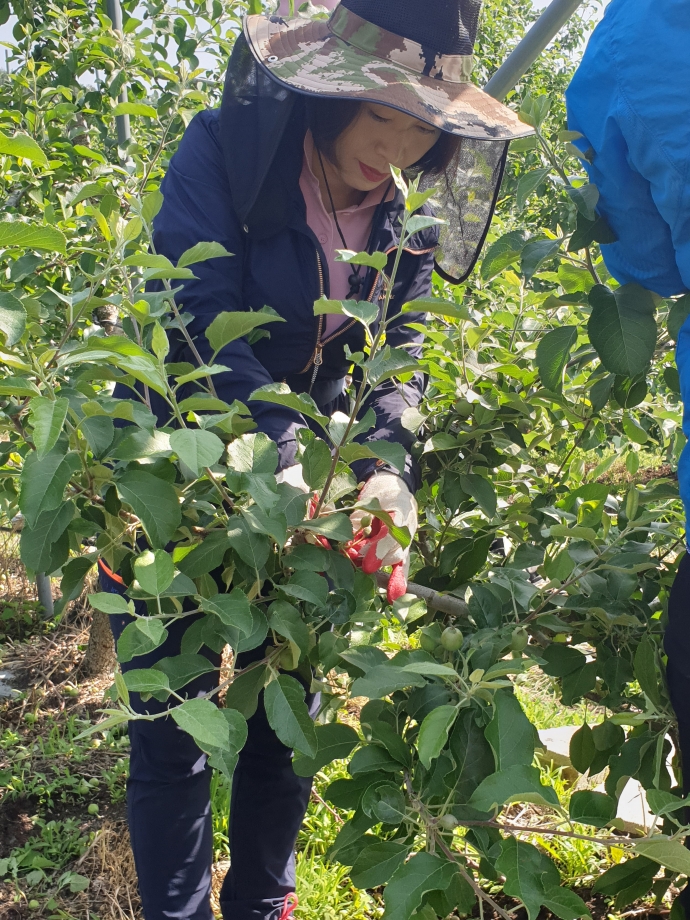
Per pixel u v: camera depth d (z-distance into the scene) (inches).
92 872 84.2
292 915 72.4
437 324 84.7
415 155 59.8
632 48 45.6
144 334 58.5
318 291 62.0
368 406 68.1
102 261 85.6
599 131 49.3
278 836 68.2
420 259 68.0
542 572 62.4
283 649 51.7
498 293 103.4
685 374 45.9
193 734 34.9
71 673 119.3
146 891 61.1
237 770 67.6
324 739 49.0
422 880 39.3
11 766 99.2
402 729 51.7
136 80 121.1
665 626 58.7
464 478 66.7
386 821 43.3
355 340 65.8
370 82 53.0
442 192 69.7
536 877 38.6
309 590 47.4
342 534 47.6
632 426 71.2
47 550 43.4
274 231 59.8
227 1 121.5
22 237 39.4
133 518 50.3
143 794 60.6
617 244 53.7
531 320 81.3
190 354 58.5
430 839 43.3
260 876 69.2
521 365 73.8
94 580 134.3
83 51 119.8
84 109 115.0
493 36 296.7
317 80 52.6
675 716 54.2
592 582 58.4
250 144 55.7
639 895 55.8
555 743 99.5
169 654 59.0
